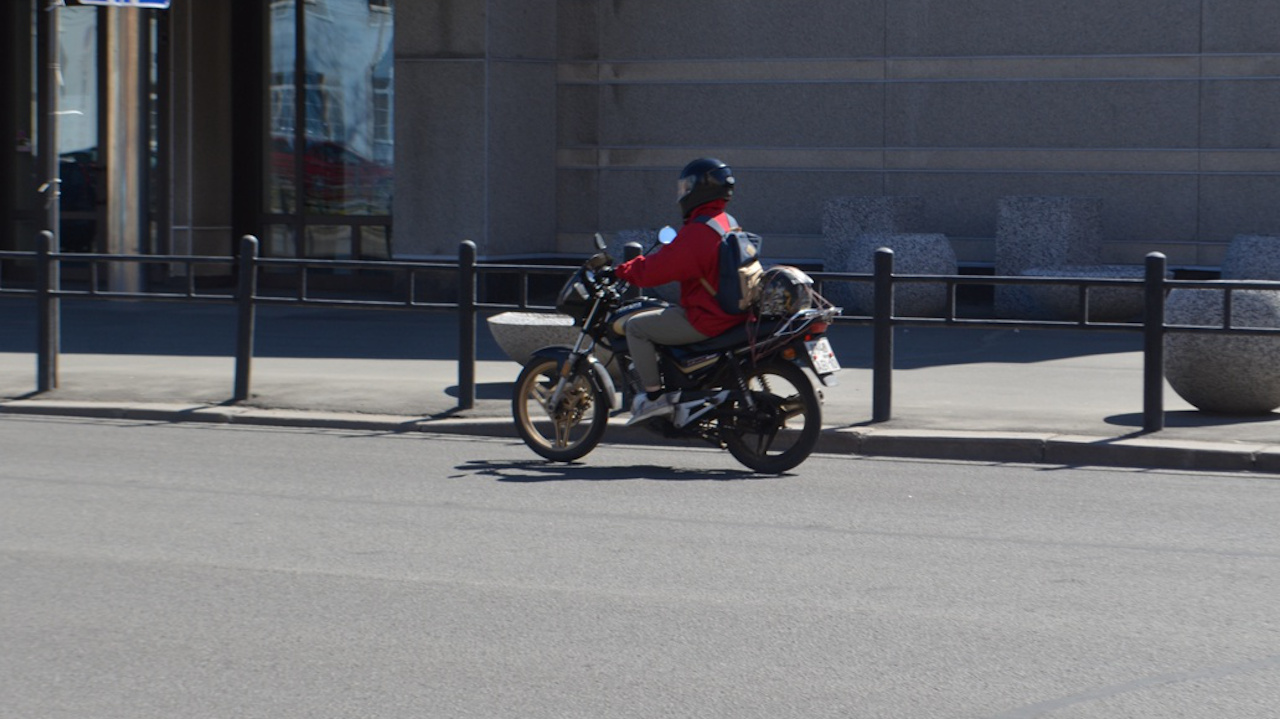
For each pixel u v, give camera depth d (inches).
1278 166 973.8
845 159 1055.6
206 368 732.7
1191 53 985.5
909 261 943.0
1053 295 911.7
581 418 524.4
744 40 1069.8
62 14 1225.4
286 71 1203.2
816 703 273.4
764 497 460.8
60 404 627.5
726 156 1078.4
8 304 1042.7
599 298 511.2
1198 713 267.3
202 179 1219.2
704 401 492.7
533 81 1081.4
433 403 620.1
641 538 404.5
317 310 1015.6
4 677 288.7
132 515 433.1
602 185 1104.2
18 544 396.8
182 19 1135.0
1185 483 483.8
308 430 591.8
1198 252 992.2
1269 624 323.3
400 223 1062.4
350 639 312.8
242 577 362.6
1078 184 1012.5
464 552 388.5
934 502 453.7
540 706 272.1
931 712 268.5
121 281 1066.7
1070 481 487.8
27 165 1246.3
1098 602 341.1
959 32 1027.9
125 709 270.8
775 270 488.1
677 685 283.6
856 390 647.8
